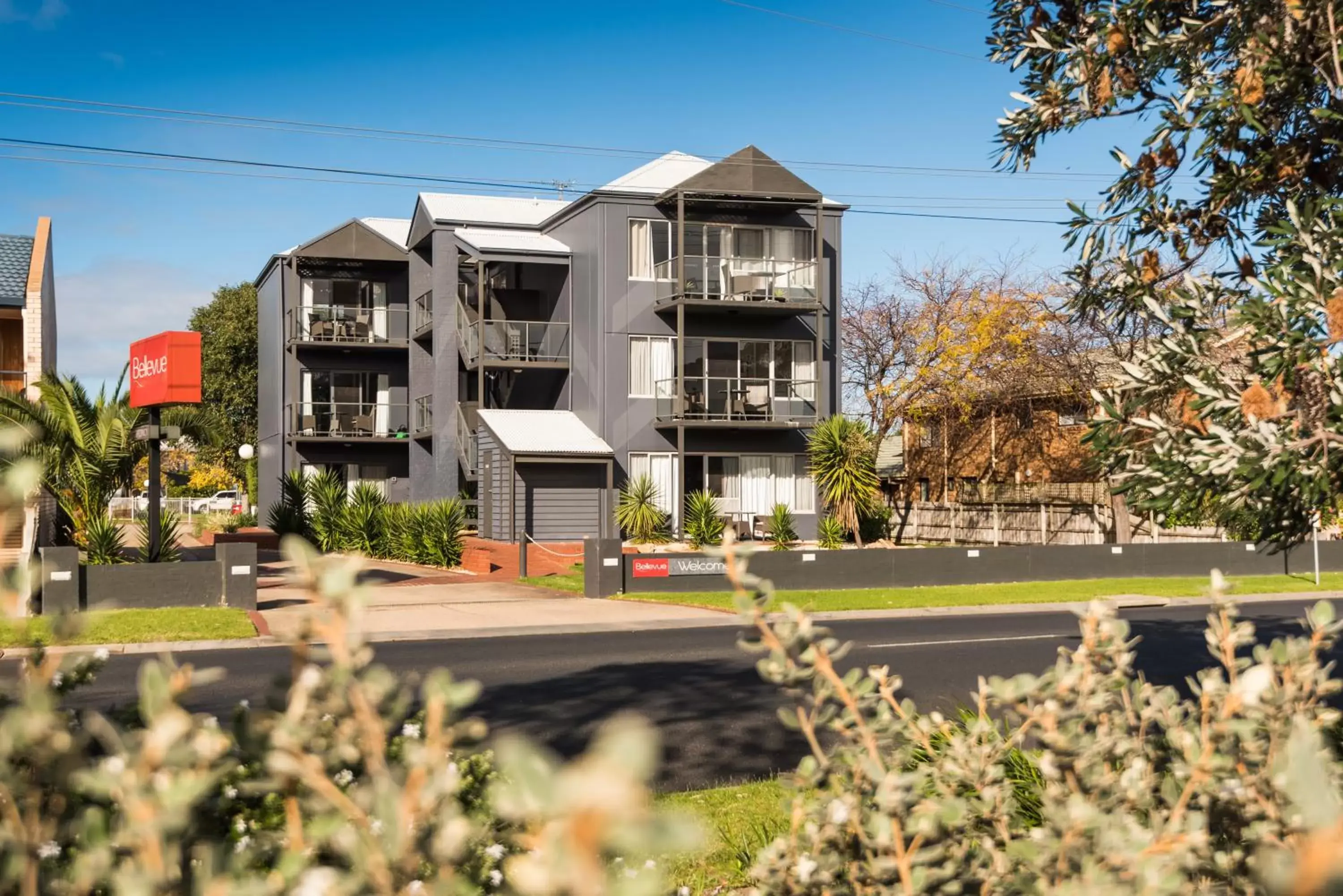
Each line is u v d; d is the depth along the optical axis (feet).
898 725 8.73
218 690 35.73
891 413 128.88
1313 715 8.27
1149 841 6.68
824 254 106.42
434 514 94.27
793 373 105.91
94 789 4.85
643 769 2.82
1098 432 14.74
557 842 3.14
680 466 98.84
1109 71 17.07
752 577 8.22
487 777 10.52
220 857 5.08
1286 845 7.08
